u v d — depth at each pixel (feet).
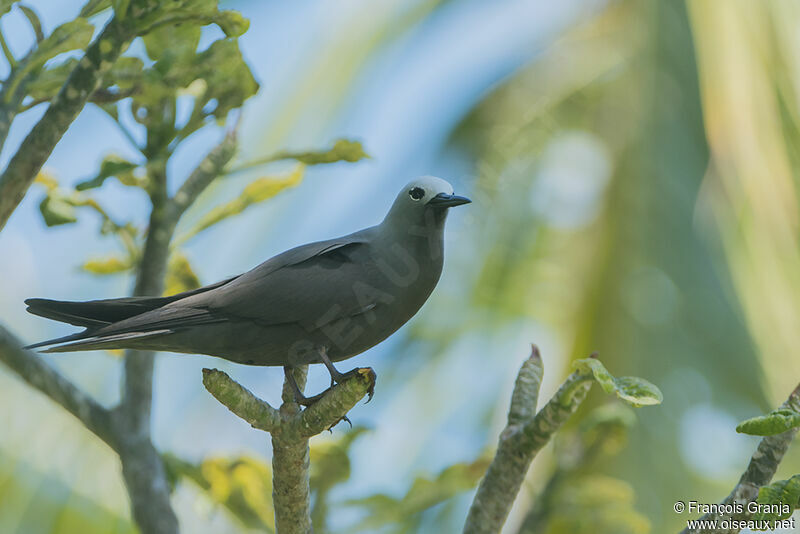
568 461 29.30
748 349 41.50
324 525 28.17
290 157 28.02
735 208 42.39
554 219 45.09
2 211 21.86
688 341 41.09
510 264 45.24
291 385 27.20
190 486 35.70
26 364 26.27
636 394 19.63
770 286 41.96
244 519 29.99
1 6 22.18
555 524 30.86
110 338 25.27
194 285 32.19
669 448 39.50
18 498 34.24
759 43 42.88
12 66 22.94
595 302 41.50
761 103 42.34
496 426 45.32
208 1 22.65
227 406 20.08
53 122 21.67
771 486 18.17
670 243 42.27
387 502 29.35
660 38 45.70
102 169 25.61
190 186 27.48
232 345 27.12
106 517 34.94
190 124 26.32
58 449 35.32
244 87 26.05
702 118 44.60
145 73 24.47
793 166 42.32
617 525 29.17
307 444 20.88
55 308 26.03
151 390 27.22
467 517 22.70
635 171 43.37
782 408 17.71
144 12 22.00
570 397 21.25
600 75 46.73
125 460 26.48
